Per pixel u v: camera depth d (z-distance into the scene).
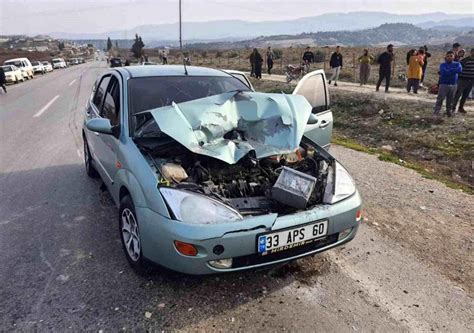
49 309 2.85
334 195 3.19
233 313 2.83
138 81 4.19
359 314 2.86
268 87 19.66
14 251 3.65
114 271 3.33
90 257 3.54
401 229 4.29
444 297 3.10
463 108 11.43
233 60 45.50
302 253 3.01
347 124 12.19
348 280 3.28
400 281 3.29
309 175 3.12
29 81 28.58
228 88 4.45
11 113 12.16
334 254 3.70
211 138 3.38
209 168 3.34
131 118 3.72
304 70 20.42
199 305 2.91
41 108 13.20
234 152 3.26
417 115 11.42
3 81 19.45
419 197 5.29
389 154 8.47
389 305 2.97
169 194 2.82
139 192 3.01
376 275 3.37
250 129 3.60
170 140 3.47
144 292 3.05
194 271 2.72
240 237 2.71
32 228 4.11
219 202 2.82
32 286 3.11
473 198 5.31
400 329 2.72
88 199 4.91
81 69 46.47
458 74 10.84
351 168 6.61
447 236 4.16
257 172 3.38
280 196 2.96
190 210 2.75
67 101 15.05
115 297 2.98
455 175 7.62
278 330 2.67
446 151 8.78
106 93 4.66
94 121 3.77
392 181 5.94
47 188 5.30
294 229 2.87
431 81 19.34
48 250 3.67
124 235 3.39
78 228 4.12
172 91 4.14
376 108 12.78
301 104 3.84
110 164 3.93
